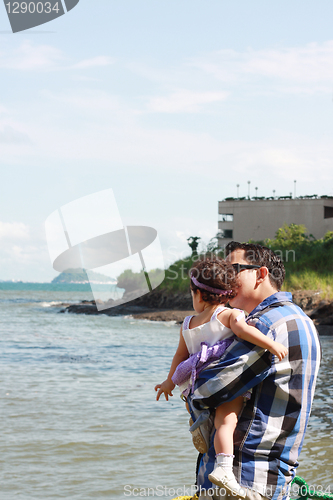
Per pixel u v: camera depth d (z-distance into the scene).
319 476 5.23
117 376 11.59
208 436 2.20
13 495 4.95
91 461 5.93
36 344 18.17
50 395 9.45
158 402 8.94
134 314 32.41
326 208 75.94
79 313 37.72
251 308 2.44
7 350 16.42
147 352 15.98
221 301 2.35
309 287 25.84
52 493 5.02
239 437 2.08
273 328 2.17
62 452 6.23
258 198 79.81
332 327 20.67
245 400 2.13
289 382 2.11
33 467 5.73
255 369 2.09
